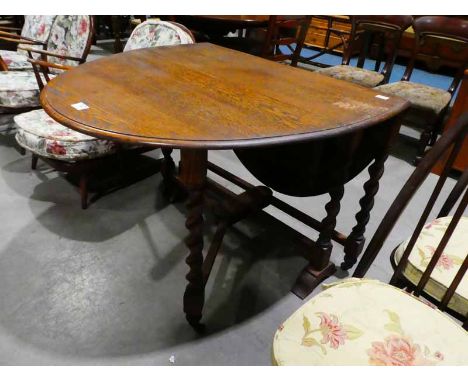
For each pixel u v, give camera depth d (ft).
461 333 2.46
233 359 3.85
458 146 2.55
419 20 8.02
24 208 5.82
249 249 5.39
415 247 3.18
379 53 11.02
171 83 3.79
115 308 4.32
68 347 3.86
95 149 5.36
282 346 2.36
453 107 7.24
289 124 3.02
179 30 5.88
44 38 7.86
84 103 3.16
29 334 3.96
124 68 4.19
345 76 8.55
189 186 3.12
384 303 2.64
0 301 4.29
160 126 2.81
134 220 5.77
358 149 3.84
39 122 5.59
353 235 4.78
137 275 4.78
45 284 4.55
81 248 5.14
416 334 2.43
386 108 3.58
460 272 2.59
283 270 5.06
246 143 2.66
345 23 15.89
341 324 2.48
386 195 6.87
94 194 6.28
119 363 3.75
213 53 5.12
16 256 4.92
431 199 2.74
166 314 4.29
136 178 6.77
